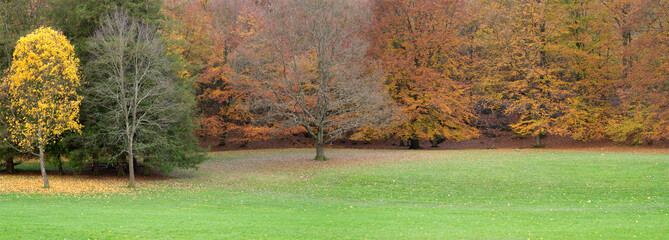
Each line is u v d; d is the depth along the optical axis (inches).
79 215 607.2
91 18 1190.3
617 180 1010.1
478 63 1888.5
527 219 665.6
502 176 1095.0
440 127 1819.6
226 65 1764.3
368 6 1807.3
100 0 1182.3
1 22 1235.2
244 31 1878.7
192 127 1278.3
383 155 1558.8
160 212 684.1
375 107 1478.8
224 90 1909.4
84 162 1159.6
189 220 605.0
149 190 989.8
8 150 1171.3
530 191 959.6
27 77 885.2
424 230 570.3
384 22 1750.7
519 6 1760.6
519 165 1216.8
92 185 1035.9
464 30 2062.0
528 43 1743.4
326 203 869.2
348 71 1459.2
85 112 1176.2
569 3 1774.1
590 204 831.1
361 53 1487.5
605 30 1696.6
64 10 1204.5
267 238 503.8
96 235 483.8
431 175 1135.0
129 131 1125.7
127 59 1130.0
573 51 1683.1
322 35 1427.2
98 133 1129.4
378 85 1515.7
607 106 1755.7
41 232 482.6
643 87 1455.5
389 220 653.3
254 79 1599.4
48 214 603.8
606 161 1214.9
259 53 1593.3
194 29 1728.6
